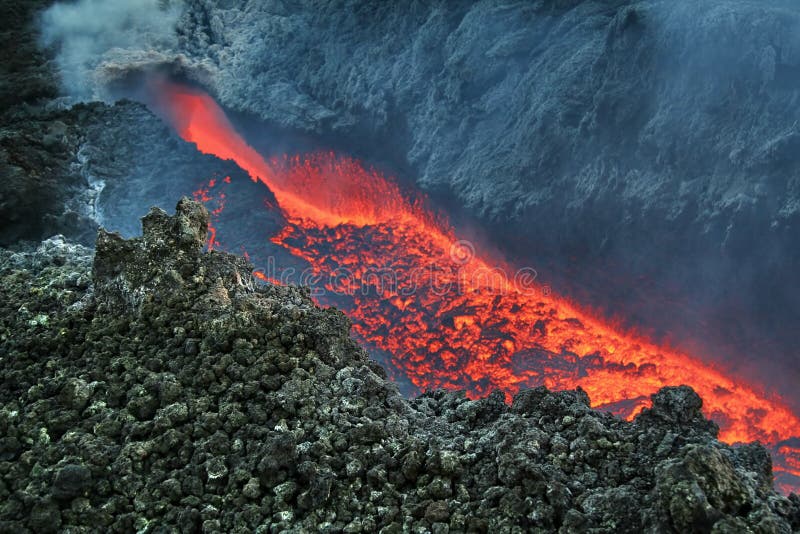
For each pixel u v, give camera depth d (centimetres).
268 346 550
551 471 436
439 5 2094
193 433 481
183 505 441
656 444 446
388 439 477
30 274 683
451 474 449
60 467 457
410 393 1580
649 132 1535
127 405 501
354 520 425
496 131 1859
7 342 581
